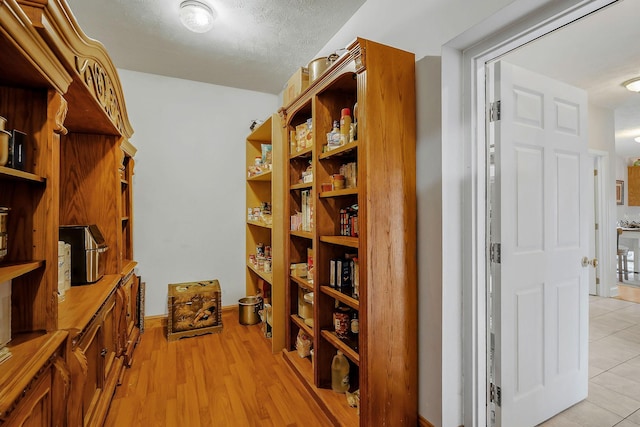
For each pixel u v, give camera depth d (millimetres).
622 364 2398
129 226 2707
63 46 1075
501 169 1557
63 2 968
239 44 2531
